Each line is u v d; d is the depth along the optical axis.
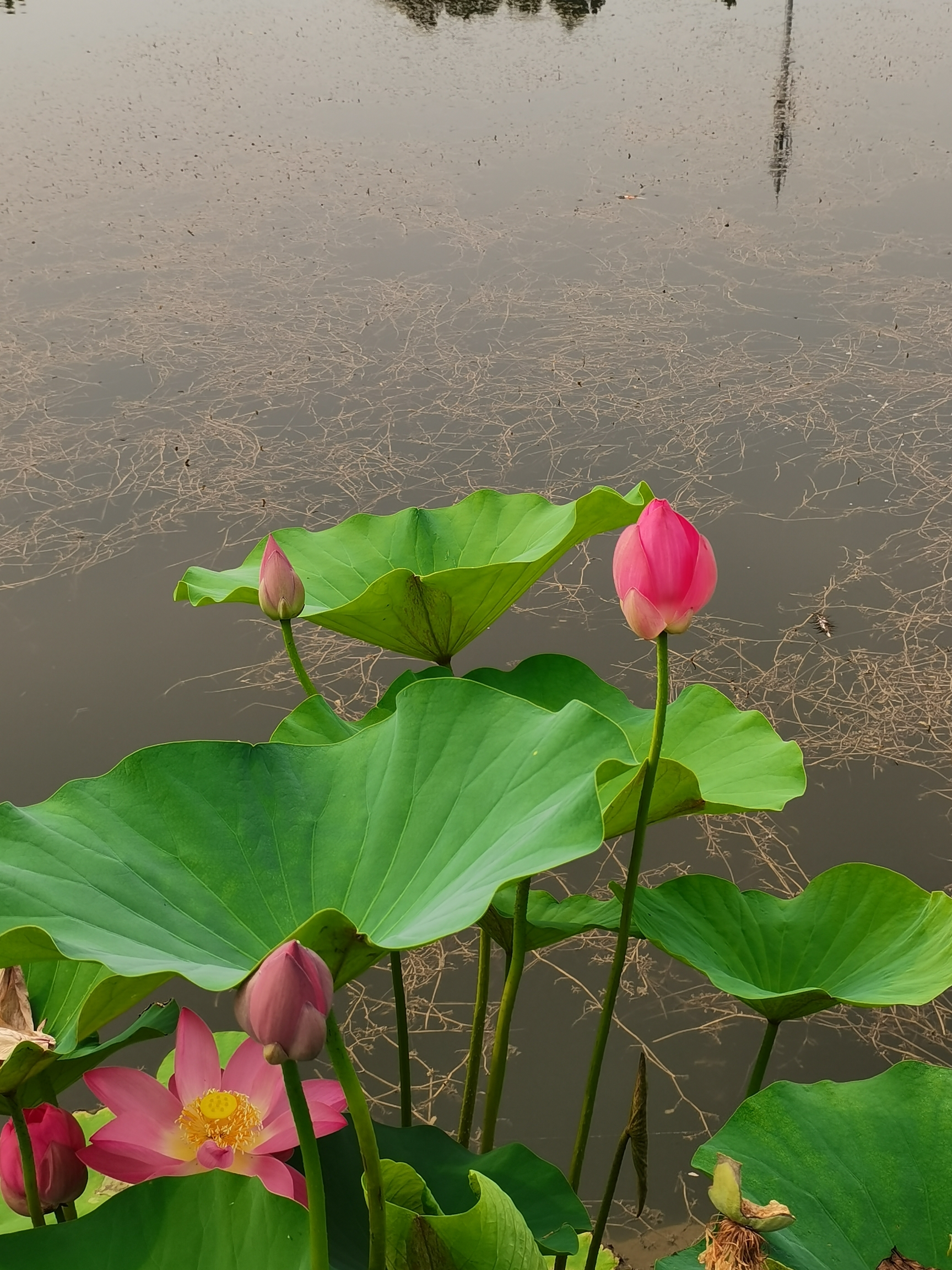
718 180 7.88
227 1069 1.35
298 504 4.70
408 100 9.88
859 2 12.66
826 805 3.39
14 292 6.54
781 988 1.87
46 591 4.30
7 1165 1.29
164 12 13.05
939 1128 1.48
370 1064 2.81
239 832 1.38
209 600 2.35
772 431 5.12
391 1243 1.18
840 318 6.08
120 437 5.21
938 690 3.77
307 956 0.93
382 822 1.39
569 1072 2.78
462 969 3.08
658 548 1.39
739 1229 1.23
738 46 11.15
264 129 9.23
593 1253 1.85
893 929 1.89
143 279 6.68
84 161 8.61
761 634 4.02
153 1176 1.27
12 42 11.93
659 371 5.62
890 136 8.60
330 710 1.97
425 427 5.22
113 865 1.30
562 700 2.18
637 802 1.75
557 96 9.85
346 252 6.97
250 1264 1.12
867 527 4.52
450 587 2.18
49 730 3.68
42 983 1.53
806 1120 1.48
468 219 7.41
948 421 5.17
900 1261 1.35
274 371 5.71
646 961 3.07
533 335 6.00
